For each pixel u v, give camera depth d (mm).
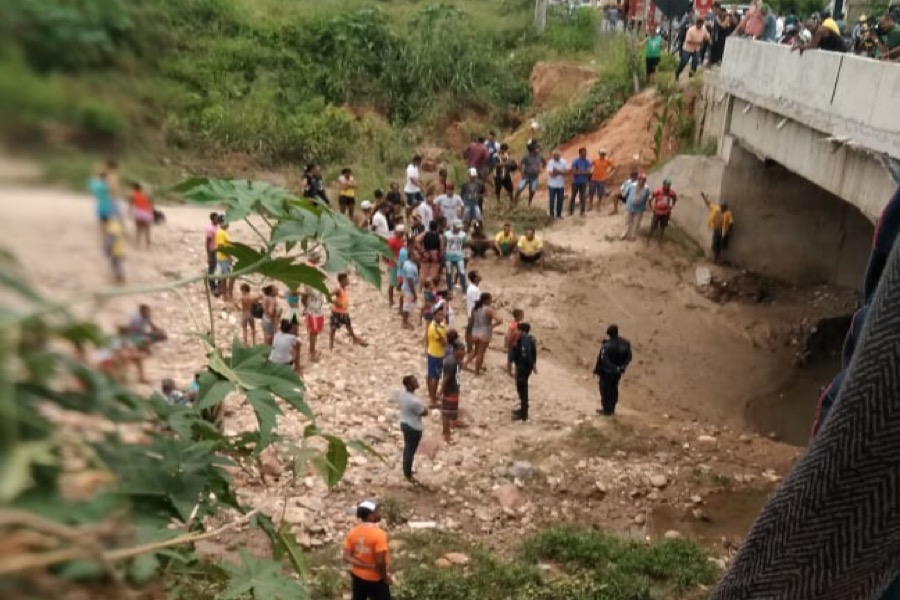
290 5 30844
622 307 18984
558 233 22219
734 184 20438
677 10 27922
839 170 14086
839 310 19344
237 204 2416
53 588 879
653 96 25109
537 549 10805
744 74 18422
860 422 1266
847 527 1279
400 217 19031
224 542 8883
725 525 11867
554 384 15680
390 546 10680
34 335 930
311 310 15047
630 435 13914
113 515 954
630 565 10477
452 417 13391
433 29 31016
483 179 24656
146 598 1064
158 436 1562
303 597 2529
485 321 15539
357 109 28734
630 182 21359
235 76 26828
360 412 13805
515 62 31031
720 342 18312
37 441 909
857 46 17062
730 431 14789
